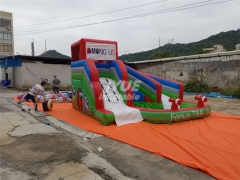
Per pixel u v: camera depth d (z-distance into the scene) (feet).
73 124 22.11
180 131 19.24
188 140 16.74
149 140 16.90
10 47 138.51
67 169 12.01
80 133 19.20
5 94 48.93
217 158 13.42
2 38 134.72
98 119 22.59
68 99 39.19
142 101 28.37
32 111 28.81
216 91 50.80
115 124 21.62
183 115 22.47
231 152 14.42
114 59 29.22
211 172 11.51
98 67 28.73
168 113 21.67
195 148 15.10
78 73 27.86
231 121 23.15
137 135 18.10
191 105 27.89
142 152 14.78
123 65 27.48
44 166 12.33
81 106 27.68
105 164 12.84
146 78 27.89
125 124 21.53
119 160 13.50
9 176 11.16
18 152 14.30
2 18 134.21
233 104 35.78
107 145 16.15
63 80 66.49
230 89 47.11
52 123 22.75
